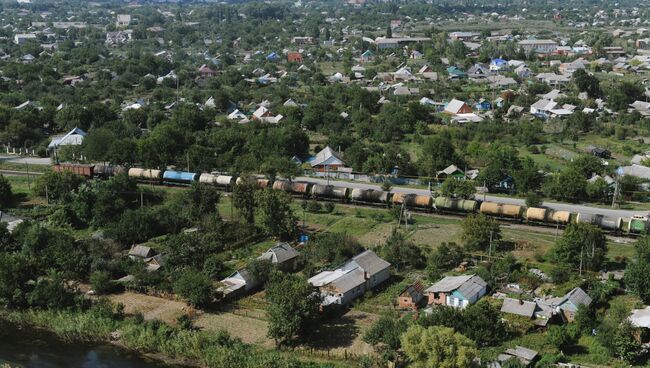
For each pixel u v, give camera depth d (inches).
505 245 3878.0
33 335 2992.1
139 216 3996.1
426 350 2361.0
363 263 3346.5
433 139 5556.1
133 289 3346.5
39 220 4328.3
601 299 3063.5
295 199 4847.4
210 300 3142.2
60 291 3159.5
